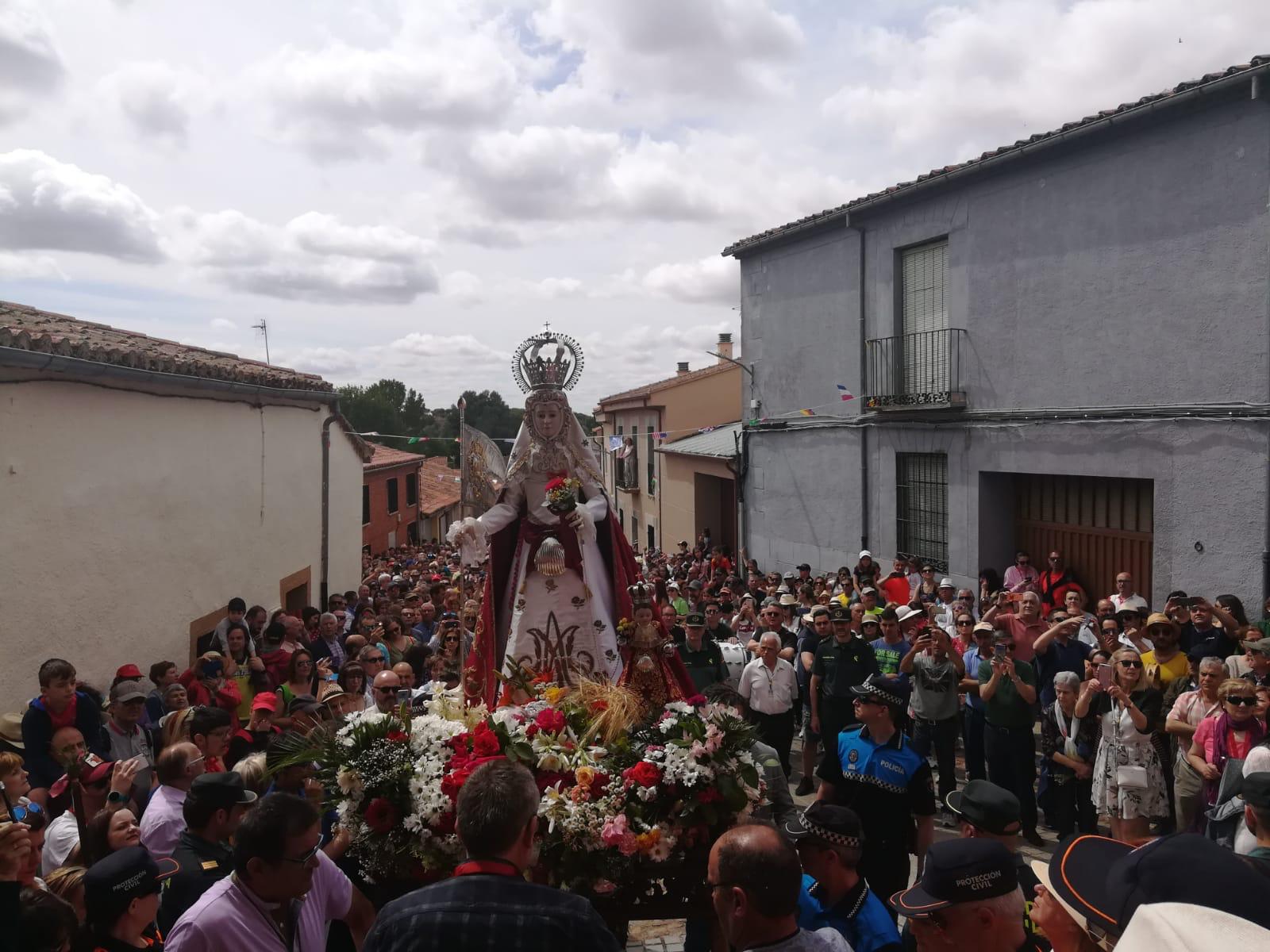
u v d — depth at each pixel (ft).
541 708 14.74
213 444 34.14
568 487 18.42
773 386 58.18
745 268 60.39
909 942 12.19
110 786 15.94
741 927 9.12
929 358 45.78
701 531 79.51
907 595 40.81
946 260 44.70
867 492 50.19
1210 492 32.94
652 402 91.25
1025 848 23.57
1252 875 5.62
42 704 19.86
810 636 30.86
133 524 27.91
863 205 47.70
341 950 13.57
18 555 22.33
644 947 17.62
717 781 13.20
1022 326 40.14
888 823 15.19
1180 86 32.53
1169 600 27.58
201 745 17.69
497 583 19.15
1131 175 35.27
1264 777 12.36
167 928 12.23
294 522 44.24
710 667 26.76
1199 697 20.54
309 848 10.79
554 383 19.44
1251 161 31.27
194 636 32.01
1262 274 31.12
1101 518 38.75
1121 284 35.88
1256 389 31.53
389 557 80.74
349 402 203.10
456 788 12.81
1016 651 27.17
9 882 10.36
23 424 22.53
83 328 30.66
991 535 42.93
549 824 12.69
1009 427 40.73
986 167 40.40
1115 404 36.35
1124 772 20.76
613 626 18.66
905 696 15.39
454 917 8.23
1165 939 4.58
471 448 19.10
